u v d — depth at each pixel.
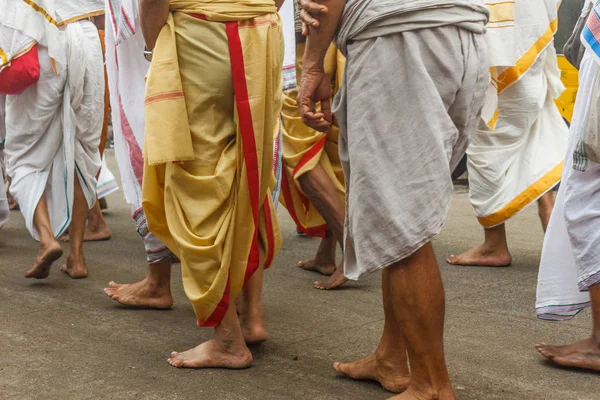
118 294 4.05
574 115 3.30
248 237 3.10
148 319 3.87
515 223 6.54
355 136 2.56
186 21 3.00
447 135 2.51
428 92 2.48
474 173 4.94
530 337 3.59
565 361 3.17
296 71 4.59
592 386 3.00
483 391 2.94
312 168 4.45
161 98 3.00
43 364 3.22
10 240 5.85
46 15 4.44
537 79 4.85
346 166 2.70
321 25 2.66
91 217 5.85
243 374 3.12
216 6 2.98
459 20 2.51
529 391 2.94
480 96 2.66
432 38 2.49
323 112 2.88
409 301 2.56
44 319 3.86
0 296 4.28
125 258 5.26
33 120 4.57
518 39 4.75
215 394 2.90
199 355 3.19
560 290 3.40
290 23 4.42
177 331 3.68
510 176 4.88
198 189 3.04
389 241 2.53
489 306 4.10
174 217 3.12
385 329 2.91
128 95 3.82
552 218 3.40
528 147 4.91
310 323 3.80
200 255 3.04
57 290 4.42
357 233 2.59
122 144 3.91
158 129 3.00
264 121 3.07
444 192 2.50
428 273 2.55
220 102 3.05
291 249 5.61
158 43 3.03
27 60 4.42
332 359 3.29
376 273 4.83
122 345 3.47
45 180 4.64
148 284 4.04
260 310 3.44
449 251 5.48
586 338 3.51
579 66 3.56
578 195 3.20
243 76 3.00
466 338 3.57
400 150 2.51
